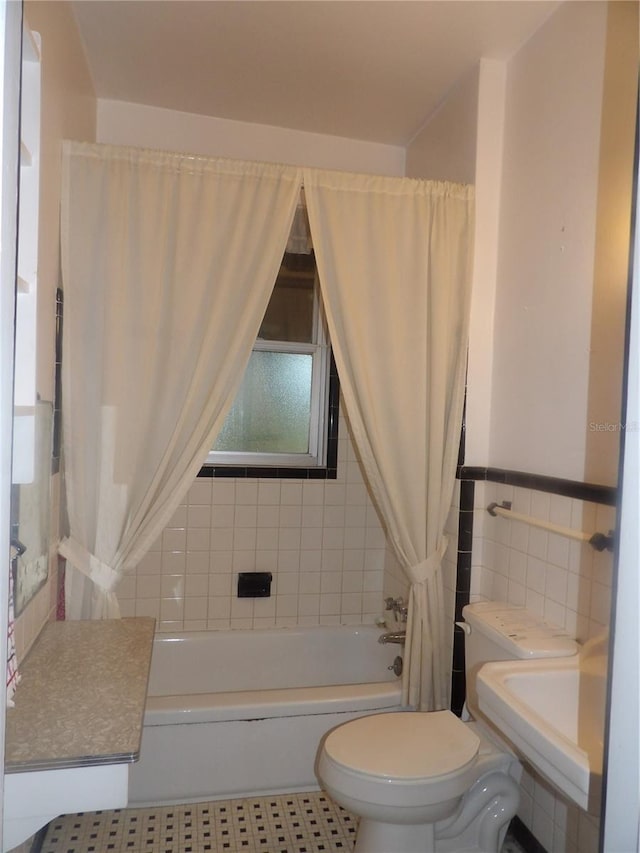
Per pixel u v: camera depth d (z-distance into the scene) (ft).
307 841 6.32
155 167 6.17
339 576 9.54
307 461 9.53
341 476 9.48
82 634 5.56
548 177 6.35
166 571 8.91
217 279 6.27
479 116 7.25
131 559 6.25
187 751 6.71
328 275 6.57
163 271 6.22
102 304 6.08
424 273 6.83
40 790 3.64
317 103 8.48
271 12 6.52
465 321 7.02
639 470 2.28
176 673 8.65
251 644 8.94
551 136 6.32
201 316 6.28
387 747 5.41
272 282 6.37
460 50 7.09
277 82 7.97
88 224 6.07
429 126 8.75
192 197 6.23
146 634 5.60
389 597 9.21
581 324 5.75
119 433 6.13
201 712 6.68
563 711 4.87
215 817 6.63
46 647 5.23
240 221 6.29
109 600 6.15
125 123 8.67
